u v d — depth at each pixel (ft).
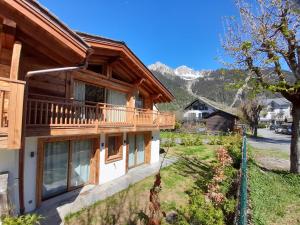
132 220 28.14
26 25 20.51
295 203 33.14
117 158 45.57
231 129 157.58
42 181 31.19
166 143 92.07
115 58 41.63
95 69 42.04
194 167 55.57
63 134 28.91
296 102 45.09
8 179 23.72
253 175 42.39
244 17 45.16
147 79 52.90
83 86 38.50
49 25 21.01
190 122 165.78
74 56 24.03
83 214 29.09
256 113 148.36
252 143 108.37
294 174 44.11
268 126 255.50
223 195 30.63
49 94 31.12
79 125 31.37
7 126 19.20
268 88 42.57
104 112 37.88
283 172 48.14
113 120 45.62
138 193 37.35
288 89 41.98
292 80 44.14
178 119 161.68
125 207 31.86
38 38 21.67
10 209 23.07
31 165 28.94
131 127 44.83
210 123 164.76
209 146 95.30
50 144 33.19
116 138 47.03
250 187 36.22
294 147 45.55
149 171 50.80
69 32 22.31
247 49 42.88
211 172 45.37
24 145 27.58
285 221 27.73
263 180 41.52
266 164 59.72
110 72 43.19
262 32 43.21
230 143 84.12
